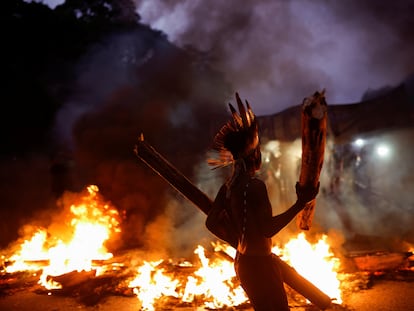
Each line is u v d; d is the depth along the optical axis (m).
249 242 2.44
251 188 2.46
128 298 4.69
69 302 4.64
